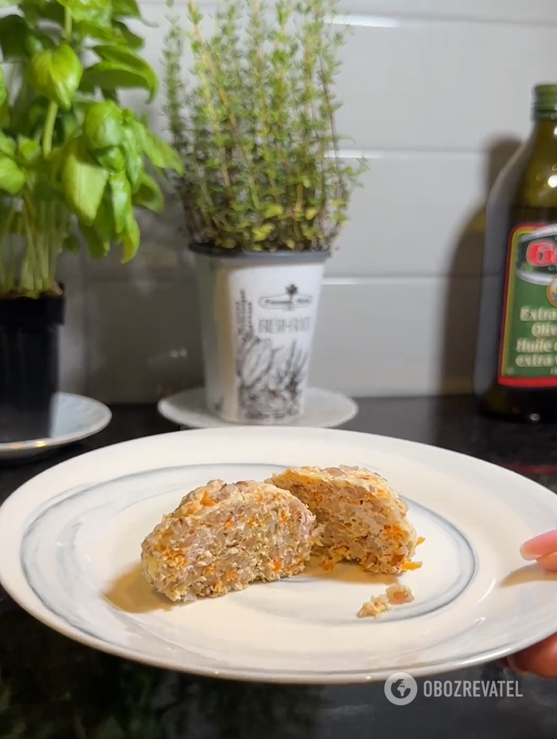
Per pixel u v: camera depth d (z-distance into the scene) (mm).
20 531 500
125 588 478
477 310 836
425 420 788
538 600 463
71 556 493
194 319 791
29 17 646
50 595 450
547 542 498
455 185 807
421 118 788
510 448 721
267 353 688
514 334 762
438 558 520
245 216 667
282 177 662
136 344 787
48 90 583
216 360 704
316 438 641
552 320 757
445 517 556
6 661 446
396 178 795
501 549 520
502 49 790
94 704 423
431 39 776
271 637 447
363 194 792
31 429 650
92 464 583
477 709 427
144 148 617
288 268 673
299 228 676
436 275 821
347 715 423
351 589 499
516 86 800
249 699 429
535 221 740
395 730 414
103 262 764
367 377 835
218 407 715
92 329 776
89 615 444
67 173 572
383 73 773
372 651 431
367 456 619
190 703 427
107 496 556
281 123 657
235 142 658
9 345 630
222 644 438
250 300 675
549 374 770
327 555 530
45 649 456
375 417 791
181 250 773
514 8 785
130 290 775
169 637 440
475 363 835
